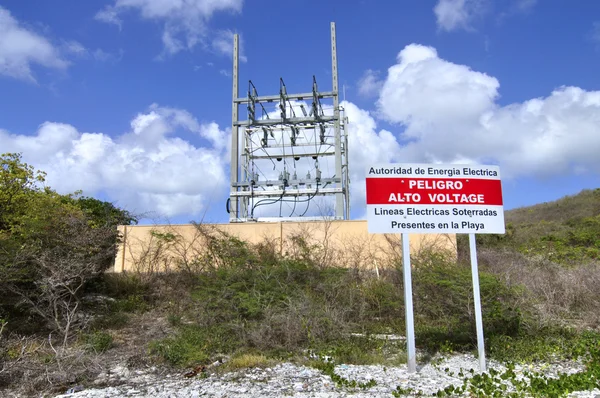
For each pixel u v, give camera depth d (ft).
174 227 52.44
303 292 35.06
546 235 79.46
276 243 49.29
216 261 45.55
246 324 31.81
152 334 33.06
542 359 27.32
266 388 22.22
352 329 33.06
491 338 29.66
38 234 36.96
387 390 21.75
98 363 26.58
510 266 46.21
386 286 38.29
